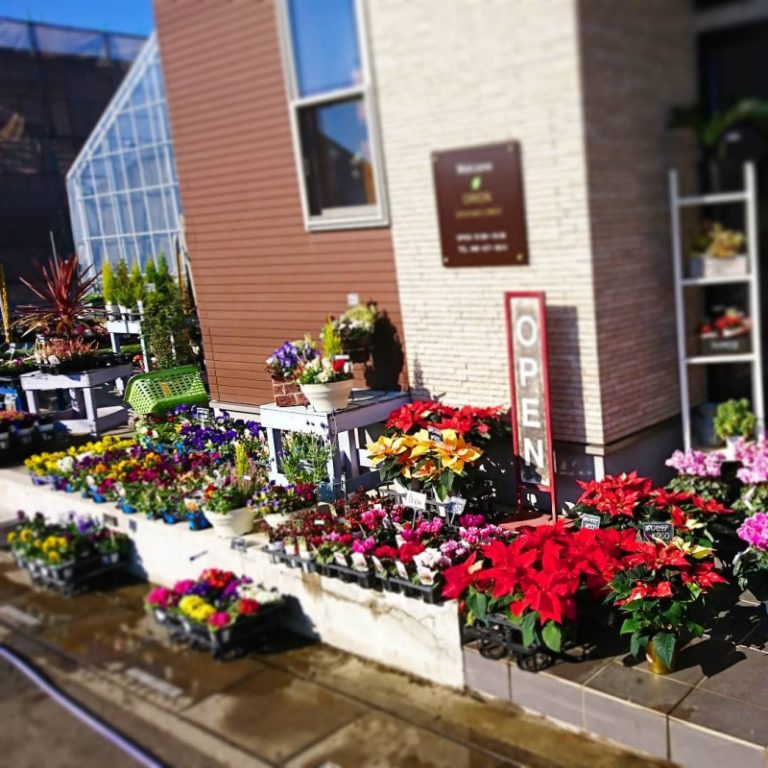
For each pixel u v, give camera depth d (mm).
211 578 4504
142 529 5254
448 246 3100
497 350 4762
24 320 7332
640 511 3916
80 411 7551
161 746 3371
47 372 7188
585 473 4359
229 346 5879
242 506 4934
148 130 6016
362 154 4160
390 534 4371
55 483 6148
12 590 5105
